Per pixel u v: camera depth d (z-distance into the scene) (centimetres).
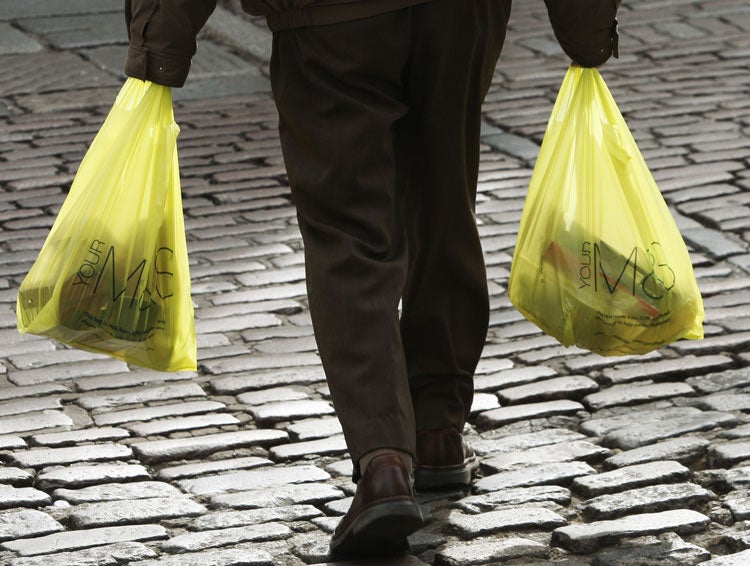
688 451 574
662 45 1376
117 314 498
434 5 458
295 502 537
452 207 493
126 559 484
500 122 1145
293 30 457
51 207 953
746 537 488
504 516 512
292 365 698
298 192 469
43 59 1330
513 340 726
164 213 500
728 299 777
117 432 611
